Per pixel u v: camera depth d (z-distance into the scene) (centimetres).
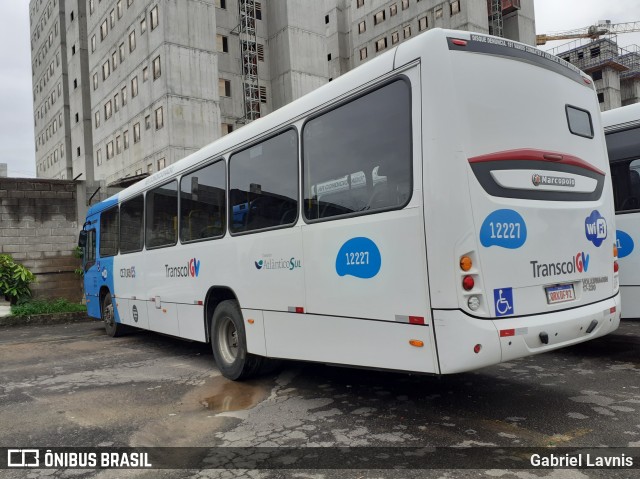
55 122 6531
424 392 543
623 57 7500
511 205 409
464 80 402
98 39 5006
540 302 421
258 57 4831
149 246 850
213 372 690
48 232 1584
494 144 408
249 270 587
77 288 1611
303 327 509
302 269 509
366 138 446
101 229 1085
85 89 5509
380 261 425
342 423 462
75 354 884
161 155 3900
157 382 651
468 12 4909
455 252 378
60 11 6238
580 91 503
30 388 648
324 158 491
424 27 5325
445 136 387
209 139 3991
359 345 447
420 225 392
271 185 561
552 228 437
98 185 1689
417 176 397
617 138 670
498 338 384
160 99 3912
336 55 6347
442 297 380
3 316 1316
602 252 490
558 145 459
